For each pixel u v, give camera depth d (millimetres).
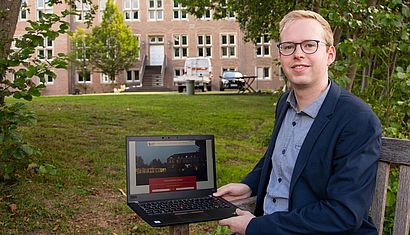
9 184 5266
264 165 2305
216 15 12734
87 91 37281
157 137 2127
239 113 13031
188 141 2180
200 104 15406
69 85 36469
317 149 1975
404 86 3137
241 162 6992
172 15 38844
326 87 2129
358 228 1900
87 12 8727
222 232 3496
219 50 38656
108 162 6555
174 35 38875
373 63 3818
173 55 38938
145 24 39000
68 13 4570
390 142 2086
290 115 2227
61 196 5090
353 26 3465
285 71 2146
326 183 1950
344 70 3408
